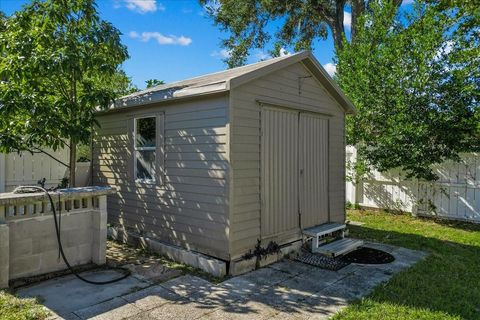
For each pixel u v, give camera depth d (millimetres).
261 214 5242
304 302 3889
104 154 7246
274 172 5500
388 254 5785
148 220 6152
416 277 4645
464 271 4941
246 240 5008
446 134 7922
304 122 6176
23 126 5859
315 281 4543
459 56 7832
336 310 3688
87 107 6105
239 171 4883
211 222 5000
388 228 7754
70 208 4984
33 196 4438
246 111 4992
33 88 5641
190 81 6734
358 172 9500
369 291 4211
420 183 8805
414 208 8859
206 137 5051
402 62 8516
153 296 4031
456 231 7422
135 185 6438
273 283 4461
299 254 5664
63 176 8258
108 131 7121
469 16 8195
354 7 13586
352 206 10047
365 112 9016
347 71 9688
